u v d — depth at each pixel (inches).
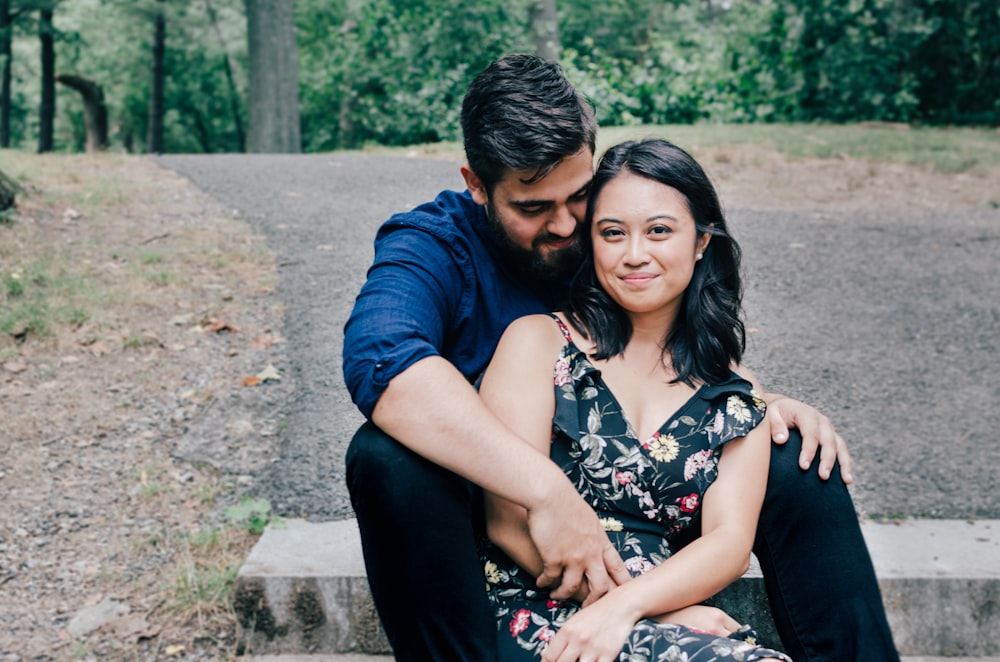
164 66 957.8
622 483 77.4
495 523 76.2
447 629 73.5
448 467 71.1
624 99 468.8
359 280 192.9
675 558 73.6
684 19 775.7
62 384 147.1
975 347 172.6
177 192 261.4
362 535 75.5
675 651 67.1
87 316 168.6
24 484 121.6
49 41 774.5
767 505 80.6
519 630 74.4
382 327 74.5
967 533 109.7
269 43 583.2
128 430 135.3
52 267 189.0
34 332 161.9
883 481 123.2
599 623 69.6
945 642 100.5
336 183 289.6
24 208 225.3
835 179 318.7
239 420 137.7
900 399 149.0
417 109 489.7
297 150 602.2
